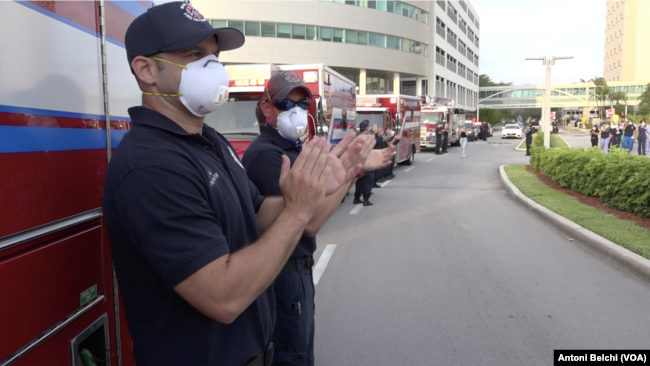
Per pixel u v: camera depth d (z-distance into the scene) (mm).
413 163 23375
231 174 1855
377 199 12656
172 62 1661
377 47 51000
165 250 1419
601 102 95312
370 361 3945
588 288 5492
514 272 6145
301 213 1628
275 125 3135
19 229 1437
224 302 1455
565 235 8195
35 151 1518
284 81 3031
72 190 1731
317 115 9164
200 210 1491
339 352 4102
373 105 18875
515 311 4875
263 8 43531
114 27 2096
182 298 1558
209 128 1895
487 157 27016
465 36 85125
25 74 1474
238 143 8273
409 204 11805
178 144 1620
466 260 6758
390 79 59156
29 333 1485
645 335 4293
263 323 1888
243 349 1766
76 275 1757
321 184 1640
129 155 1516
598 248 7016
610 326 4484
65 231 1690
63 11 1689
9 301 1398
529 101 100188
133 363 2238
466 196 12969
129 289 1606
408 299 5270
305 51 45812
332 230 8969
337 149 2051
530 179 15195
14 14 1428
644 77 102375
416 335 4395
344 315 4871
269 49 44219
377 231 8805
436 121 32062
